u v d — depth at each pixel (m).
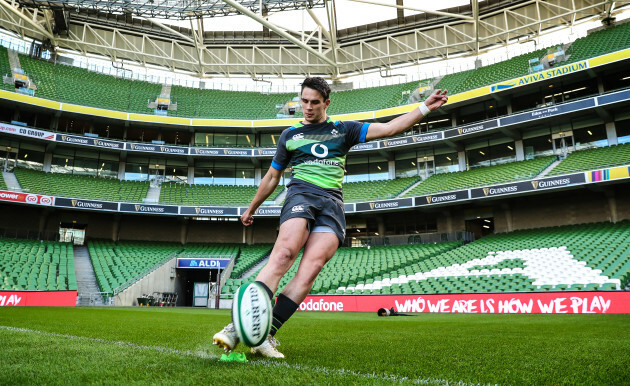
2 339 3.76
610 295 14.99
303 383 1.96
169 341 4.20
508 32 32.16
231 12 29.83
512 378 2.35
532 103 30.81
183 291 31.81
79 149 33.59
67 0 28.02
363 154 35.34
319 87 3.01
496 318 12.09
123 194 31.62
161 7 28.67
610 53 25.19
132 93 37.06
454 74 37.16
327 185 2.93
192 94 39.44
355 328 7.25
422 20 37.44
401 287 22.50
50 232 29.77
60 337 4.08
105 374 2.16
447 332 6.22
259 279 2.58
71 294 21.02
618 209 25.81
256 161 35.16
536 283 19.00
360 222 34.34
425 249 28.31
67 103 30.72
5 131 28.22
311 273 2.82
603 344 4.23
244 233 35.34
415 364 2.79
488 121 28.59
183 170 35.78
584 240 22.66
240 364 2.49
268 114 37.34
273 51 40.53
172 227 34.81
